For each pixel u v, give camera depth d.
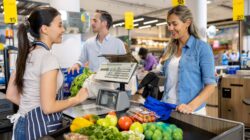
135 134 1.25
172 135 1.30
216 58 7.27
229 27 14.84
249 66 5.26
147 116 1.56
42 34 1.49
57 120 1.50
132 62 1.84
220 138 1.21
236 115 4.32
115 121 1.46
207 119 1.51
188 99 1.96
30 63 1.45
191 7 5.63
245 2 8.54
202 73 1.92
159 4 10.27
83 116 1.61
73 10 3.70
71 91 2.21
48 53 1.45
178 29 1.89
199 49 1.91
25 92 1.48
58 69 1.42
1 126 2.23
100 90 2.03
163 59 2.19
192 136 1.41
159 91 2.21
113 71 1.93
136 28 16.47
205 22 5.66
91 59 3.17
